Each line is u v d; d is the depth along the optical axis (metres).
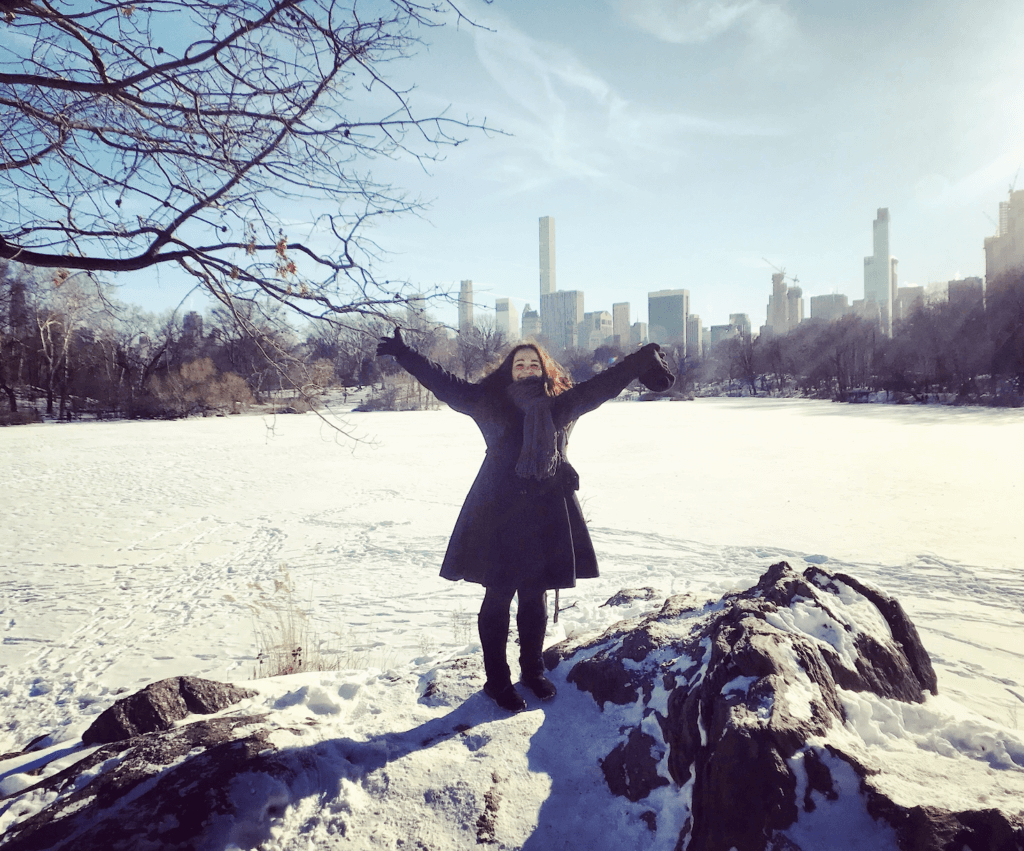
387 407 60.47
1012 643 5.73
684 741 1.89
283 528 12.82
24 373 50.38
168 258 2.46
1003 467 17.80
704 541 10.70
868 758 1.66
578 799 2.00
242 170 2.40
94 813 1.90
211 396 53.47
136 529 12.81
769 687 1.78
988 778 1.61
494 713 2.51
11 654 6.62
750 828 1.54
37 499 16.17
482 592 8.56
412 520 13.44
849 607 2.35
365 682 3.10
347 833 1.85
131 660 6.39
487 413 2.60
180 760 2.13
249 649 6.64
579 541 2.65
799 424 35.91
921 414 41.38
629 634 2.79
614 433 32.66
